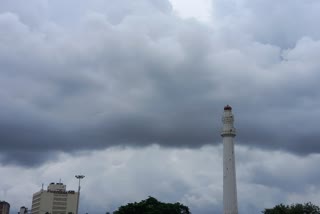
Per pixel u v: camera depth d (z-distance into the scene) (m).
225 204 134.25
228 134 138.50
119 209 163.62
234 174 136.12
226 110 140.50
